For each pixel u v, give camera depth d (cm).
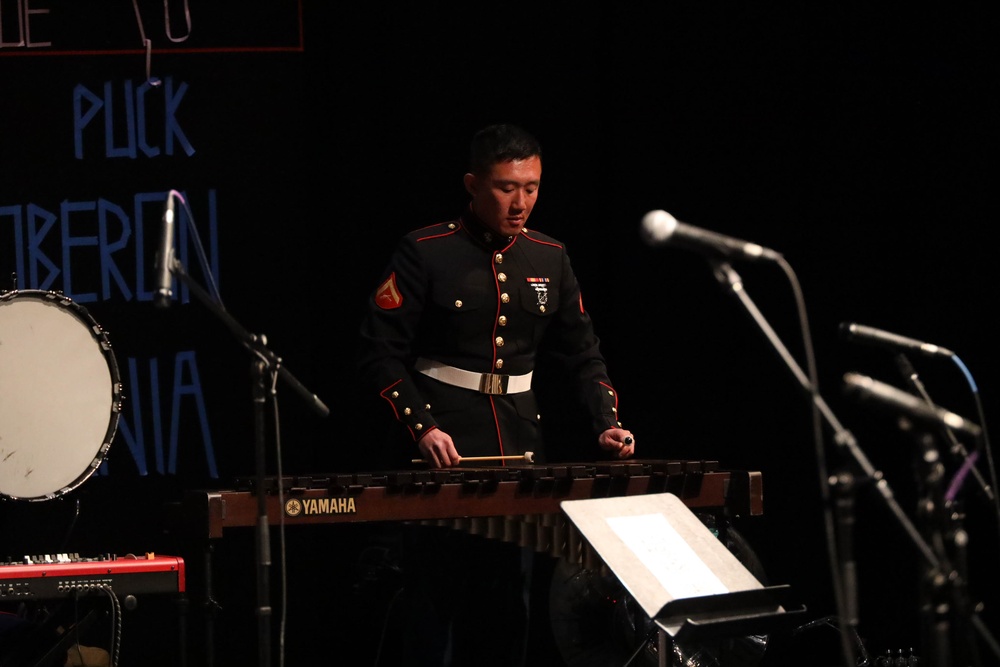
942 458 876
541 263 802
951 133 976
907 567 980
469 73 1000
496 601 724
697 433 1016
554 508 670
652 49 1018
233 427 967
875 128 998
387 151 989
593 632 796
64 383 785
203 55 969
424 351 779
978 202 966
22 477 773
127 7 962
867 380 462
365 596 930
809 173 1007
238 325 568
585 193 1015
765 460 1011
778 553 1006
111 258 961
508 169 750
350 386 980
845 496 469
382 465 784
